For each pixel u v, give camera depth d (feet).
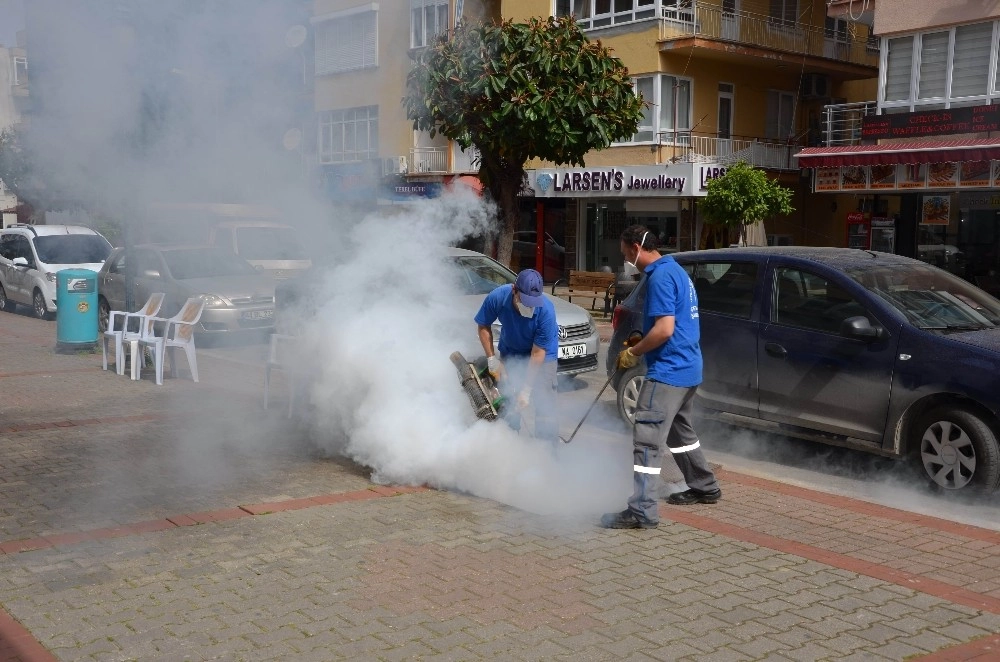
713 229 77.05
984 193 61.00
